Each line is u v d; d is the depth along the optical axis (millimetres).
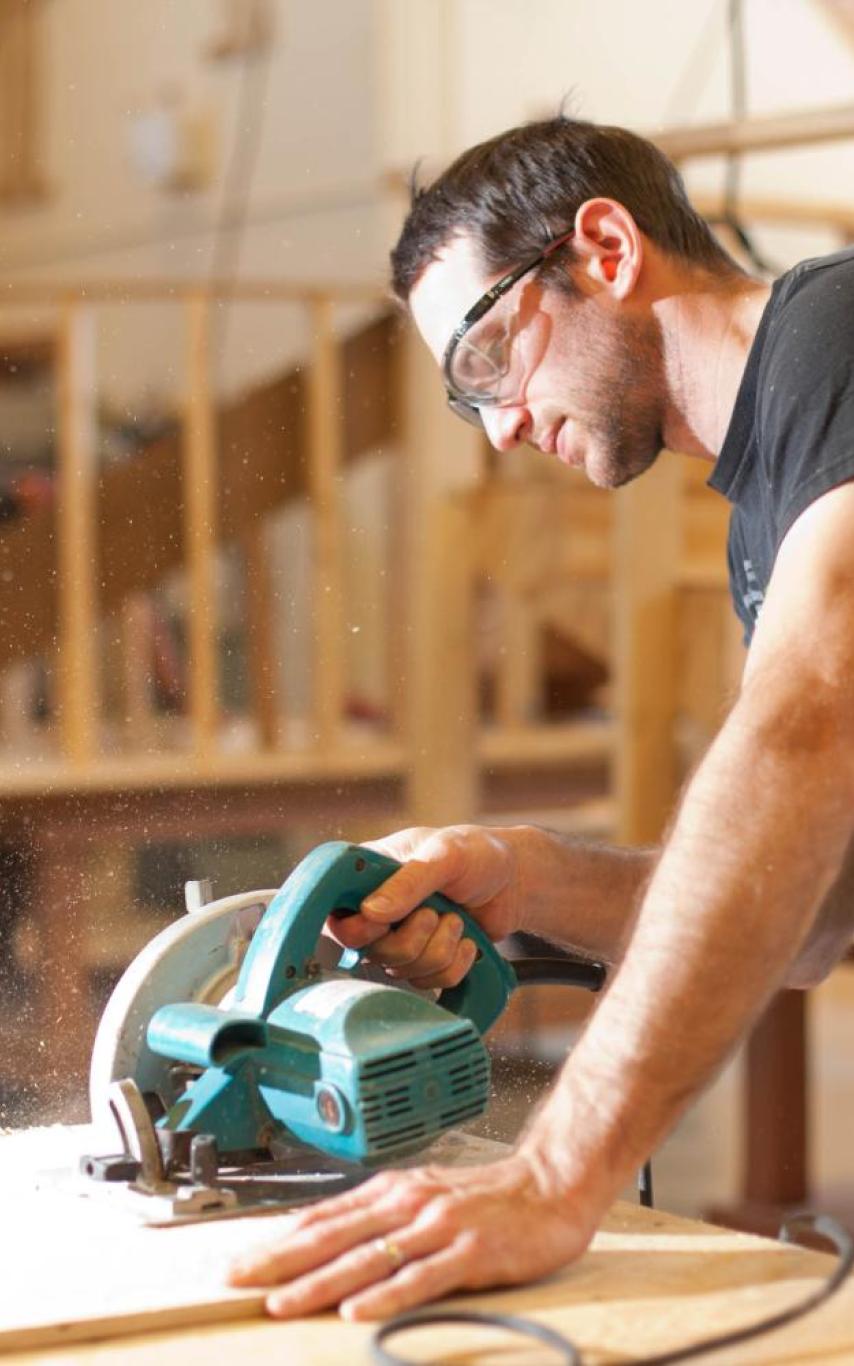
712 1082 1342
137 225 6688
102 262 6715
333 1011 1457
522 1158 1332
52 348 5375
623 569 4512
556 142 1894
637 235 1832
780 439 1540
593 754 5762
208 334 5121
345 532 6258
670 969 1322
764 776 1348
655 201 1869
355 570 6246
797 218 4668
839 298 1559
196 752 4730
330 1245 1269
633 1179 1329
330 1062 1423
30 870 4012
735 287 1860
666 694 4535
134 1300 1227
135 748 5012
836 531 1439
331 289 4996
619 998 1349
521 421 1953
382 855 1640
